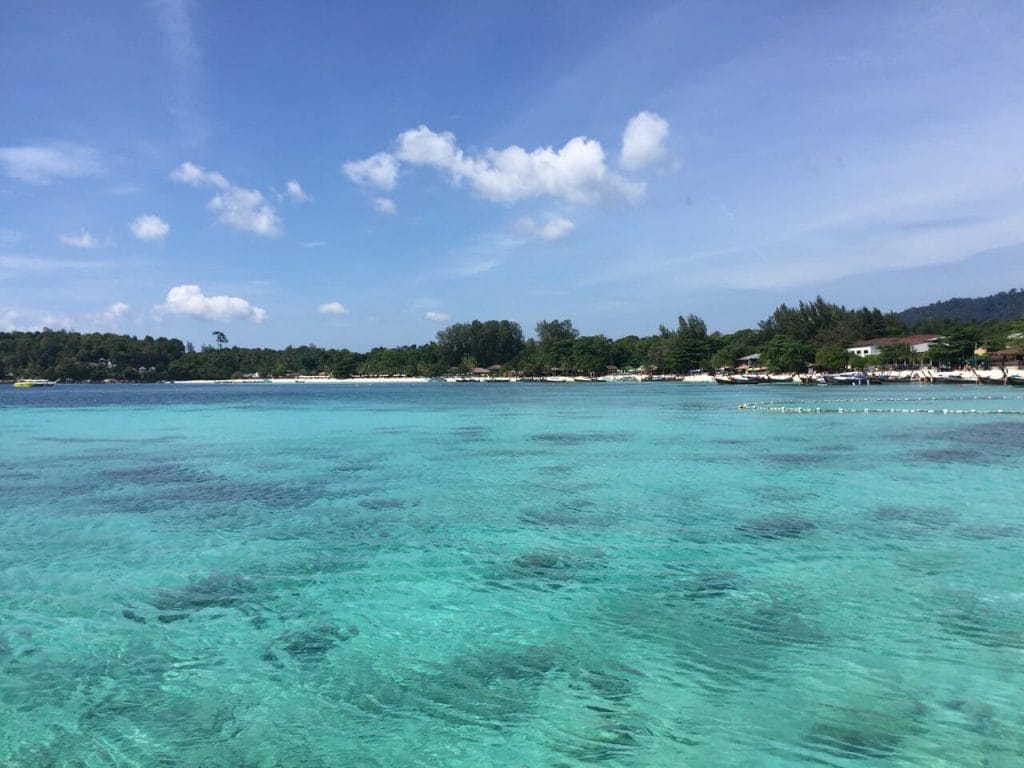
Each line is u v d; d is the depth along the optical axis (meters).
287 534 16.28
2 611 11.40
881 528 16.11
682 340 157.12
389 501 20.09
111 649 9.91
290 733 7.70
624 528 16.48
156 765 7.12
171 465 28.25
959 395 74.81
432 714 8.05
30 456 31.66
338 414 61.12
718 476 23.70
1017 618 10.52
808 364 125.31
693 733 7.54
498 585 12.45
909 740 7.32
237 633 10.46
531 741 7.46
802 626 10.34
